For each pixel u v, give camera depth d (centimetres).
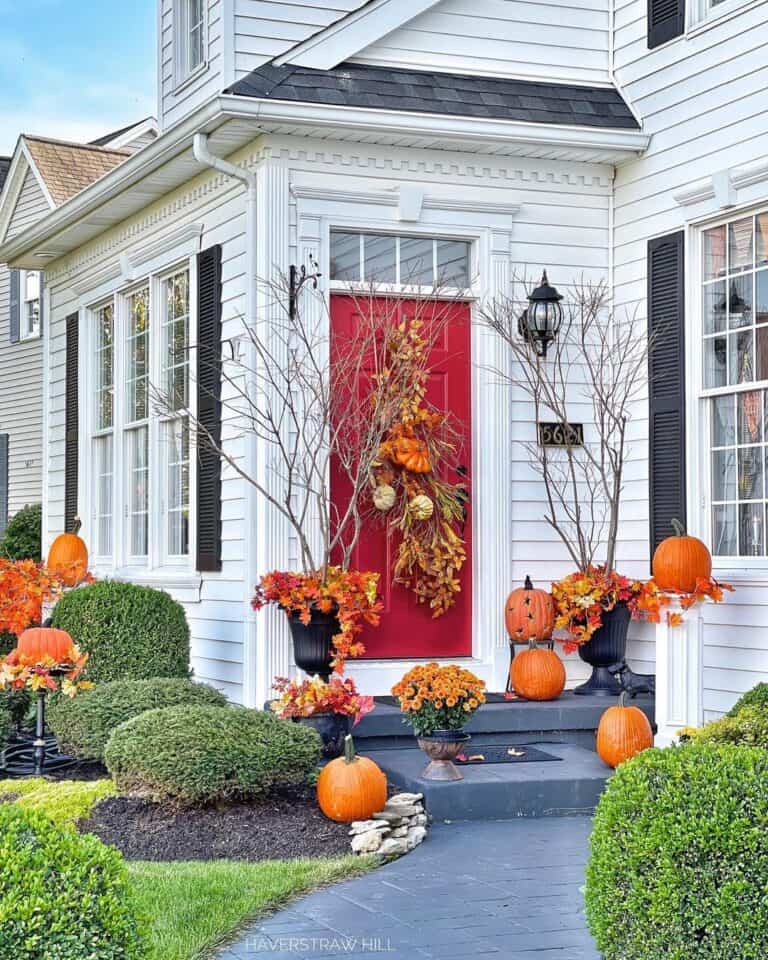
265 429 820
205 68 925
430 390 876
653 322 870
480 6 907
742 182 802
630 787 384
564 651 859
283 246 830
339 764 632
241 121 805
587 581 841
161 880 525
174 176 946
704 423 839
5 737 783
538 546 890
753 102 802
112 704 738
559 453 898
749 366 808
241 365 827
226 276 895
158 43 1033
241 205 872
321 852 589
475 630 873
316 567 826
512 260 894
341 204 848
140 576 1015
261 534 827
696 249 849
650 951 358
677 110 866
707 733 601
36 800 653
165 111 1014
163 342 1023
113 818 639
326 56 849
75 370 1209
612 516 862
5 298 1903
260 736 650
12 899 309
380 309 865
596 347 909
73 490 1202
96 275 1155
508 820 671
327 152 846
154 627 871
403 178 867
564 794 683
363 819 628
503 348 883
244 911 489
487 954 450
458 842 620
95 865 330
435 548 856
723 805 365
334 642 779
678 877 358
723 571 798
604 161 910
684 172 857
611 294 916
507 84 894
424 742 680
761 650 770
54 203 1720
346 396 845
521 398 891
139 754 642
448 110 841
